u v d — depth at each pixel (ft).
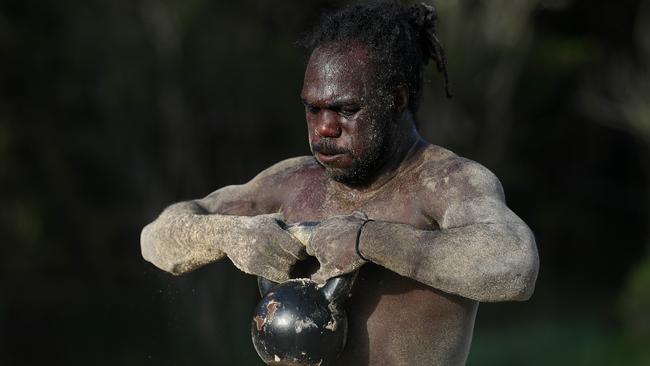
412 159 39.06
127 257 207.92
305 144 210.59
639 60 253.44
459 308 38.63
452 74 214.48
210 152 211.61
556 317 238.48
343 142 37.27
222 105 209.67
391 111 37.81
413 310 38.29
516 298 35.24
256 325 36.88
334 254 36.06
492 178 38.09
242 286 185.57
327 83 37.06
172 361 171.94
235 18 206.39
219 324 179.93
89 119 211.61
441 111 217.15
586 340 221.46
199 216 40.11
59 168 207.51
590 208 264.93
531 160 264.11
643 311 225.15
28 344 199.00
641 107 239.50
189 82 206.18
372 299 38.45
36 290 202.49
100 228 206.08
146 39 203.21
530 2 223.30
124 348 193.26
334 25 38.19
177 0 197.67
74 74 207.51
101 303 202.28
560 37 261.24
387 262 35.47
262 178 42.68
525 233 35.70
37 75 208.23
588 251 261.44
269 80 208.64
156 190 208.64
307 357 36.24
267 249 37.11
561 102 261.24
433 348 38.42
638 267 243.60
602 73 256.11
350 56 37.22
